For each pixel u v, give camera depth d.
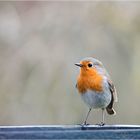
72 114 15.34
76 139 7.70
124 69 15.46
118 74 15.38
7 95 15.71
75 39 15.64
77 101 15.38
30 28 15.89
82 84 11.11
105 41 15.64
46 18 15.97
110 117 15.62
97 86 11.06
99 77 11.10
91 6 16.02
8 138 7.64
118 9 15.93
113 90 11.38
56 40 15.62
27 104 15.53
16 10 16.23
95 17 15.89
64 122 15.33
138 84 15.35
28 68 15.59
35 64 15.53
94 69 11.08
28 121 15.49
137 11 15.91
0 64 15.75
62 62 15.40
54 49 15.50
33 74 15.49
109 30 15.78
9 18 15.81
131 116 15.40
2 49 15.81
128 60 15.54
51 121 15.33
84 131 7.74
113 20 15.82
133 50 15.59
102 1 16.02
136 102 15.37
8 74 15.75
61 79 15.35
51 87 15.35
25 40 15.79
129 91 15.36
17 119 15.61
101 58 15.46
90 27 15.81
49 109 15.37
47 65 15.42
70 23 15.84
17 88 15.67
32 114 15.43
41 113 15.40
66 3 16.11
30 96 15.44
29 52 15.64
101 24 15.84
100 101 11.18
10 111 15.67
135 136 7.89
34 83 15.45
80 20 15.85
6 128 7.90
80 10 16.00
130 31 15.75
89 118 15.58
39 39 15.70
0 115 15.72
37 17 16.05
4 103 15.75
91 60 11.11
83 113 15.43
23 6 16.33
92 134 7.75
